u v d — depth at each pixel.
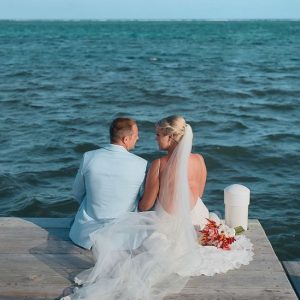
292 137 14.21
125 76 29.91
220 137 14.16
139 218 4.41
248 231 5.09
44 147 13.02
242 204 5.00
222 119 16.69
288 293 3.99
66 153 12.55
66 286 4.07
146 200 4.49
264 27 176.50
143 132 14.98
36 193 9.84
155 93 22.50
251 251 4.62
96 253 4.30
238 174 11.08
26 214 9.01
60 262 4.43
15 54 48.69
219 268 4.29
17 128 15.25
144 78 28.78
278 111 18.55
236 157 12.27
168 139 4.32
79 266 4.37
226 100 21.06
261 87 24.84
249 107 19.28
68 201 9.45
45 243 4.77
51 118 16.84
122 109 18.86
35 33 115.94
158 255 4.18
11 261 4.44
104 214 4.55
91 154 4.61
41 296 3.96
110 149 4.58
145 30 141.00
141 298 3.87
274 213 8.98
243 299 3.91
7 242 4.78
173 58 44.09
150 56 46.38
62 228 5.10
